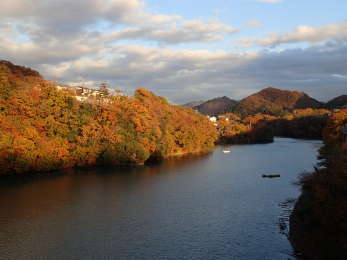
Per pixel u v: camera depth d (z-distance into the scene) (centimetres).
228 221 4753
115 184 7181
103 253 3753
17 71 10656
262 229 4412
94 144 9538
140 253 3753
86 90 13050
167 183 7344
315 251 3619
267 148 15638
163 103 15462
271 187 6912
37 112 8875
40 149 8256
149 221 4781
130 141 10262
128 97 12488
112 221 4772
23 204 5534
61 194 6228
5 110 8456
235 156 12575
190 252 3769
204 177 8094
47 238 4144
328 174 3944
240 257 3625
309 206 4412
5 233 4291
